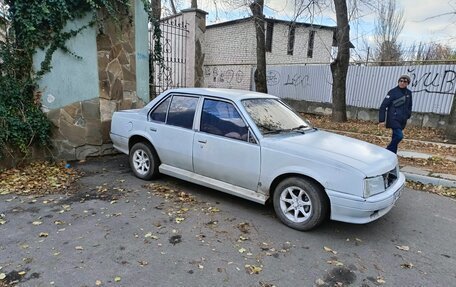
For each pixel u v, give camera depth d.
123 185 5.38
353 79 13.73
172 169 5.25
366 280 3.10
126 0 6.75
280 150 4.05
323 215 3.86
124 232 3.82
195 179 4.93
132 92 7.43
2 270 3.04
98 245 3.52
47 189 5.11
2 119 5.72
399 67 12.42
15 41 5.95
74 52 6.33
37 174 5.73
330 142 4.39
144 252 3.42
